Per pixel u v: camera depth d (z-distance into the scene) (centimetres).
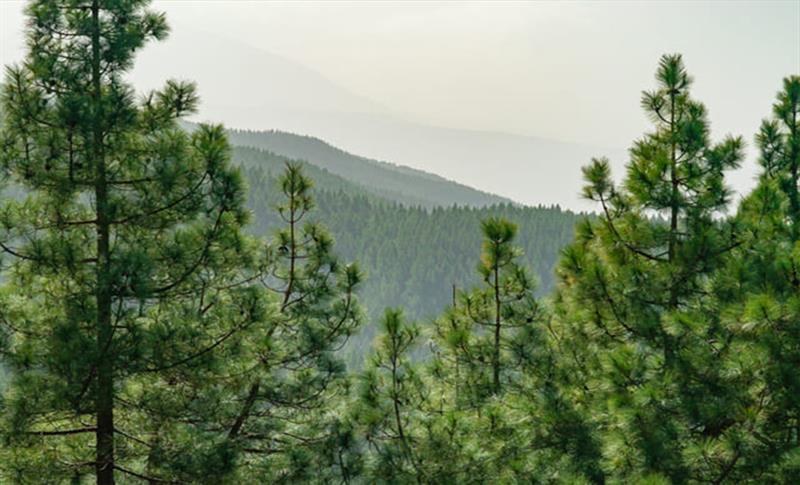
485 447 975
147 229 1021
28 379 890
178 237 994
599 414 945
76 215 1005
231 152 986
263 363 1063
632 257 992
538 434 994
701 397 800
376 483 973
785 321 726
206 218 998
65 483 970
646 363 840
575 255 984
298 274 1187
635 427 784
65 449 1038
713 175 920
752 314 704
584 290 966
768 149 1086
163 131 995
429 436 956
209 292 1105
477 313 1131
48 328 941
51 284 998
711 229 915
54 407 899
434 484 941
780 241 902
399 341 1004
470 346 1077
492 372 1094
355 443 1063
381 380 1016
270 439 1170
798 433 768
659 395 766
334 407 1177
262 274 1176
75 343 885
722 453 730
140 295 900
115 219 970
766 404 759
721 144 926
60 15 943
